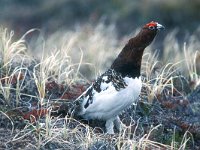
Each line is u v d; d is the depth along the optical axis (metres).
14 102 16.39
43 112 15.73
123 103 14.87
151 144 14.96
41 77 17.36
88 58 25.97
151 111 17.39
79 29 32.75
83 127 15.62
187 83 19.42
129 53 14.80
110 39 31.50
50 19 43.09
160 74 19.03
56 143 14.55
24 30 40.22
